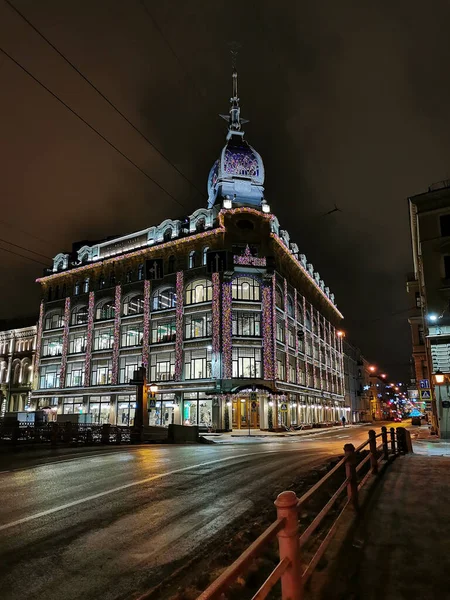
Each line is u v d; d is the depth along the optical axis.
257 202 48.62
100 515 8.03
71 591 4.92
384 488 9.27
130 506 8.73
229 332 43.84
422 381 47.25
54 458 16.88
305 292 60.34
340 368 77.19
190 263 48.19
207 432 41.66
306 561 5.08
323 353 66.81
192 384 44.53
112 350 51.56
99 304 54.88
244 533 6.63
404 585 4.41
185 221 51.41
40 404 57.25
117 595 4.83
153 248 50.53
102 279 55.50
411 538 5.86
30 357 61.44
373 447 10.98
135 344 50.44
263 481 11.73
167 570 5.54
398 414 136.75
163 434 29.42
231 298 44.94
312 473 12.44
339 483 10.53
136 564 5.72
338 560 5.06
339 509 7.73
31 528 7.21
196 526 7.42
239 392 42.03
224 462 15.82
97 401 51.66
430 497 8.38
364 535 6.00
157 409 46.34
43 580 5.20
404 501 8.03
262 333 44.88
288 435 40.84
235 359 44.00
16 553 6.06
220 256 37.75
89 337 54.03
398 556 5.20
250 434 40.41
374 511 7.31
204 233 47.03
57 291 59.81
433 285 31.30
